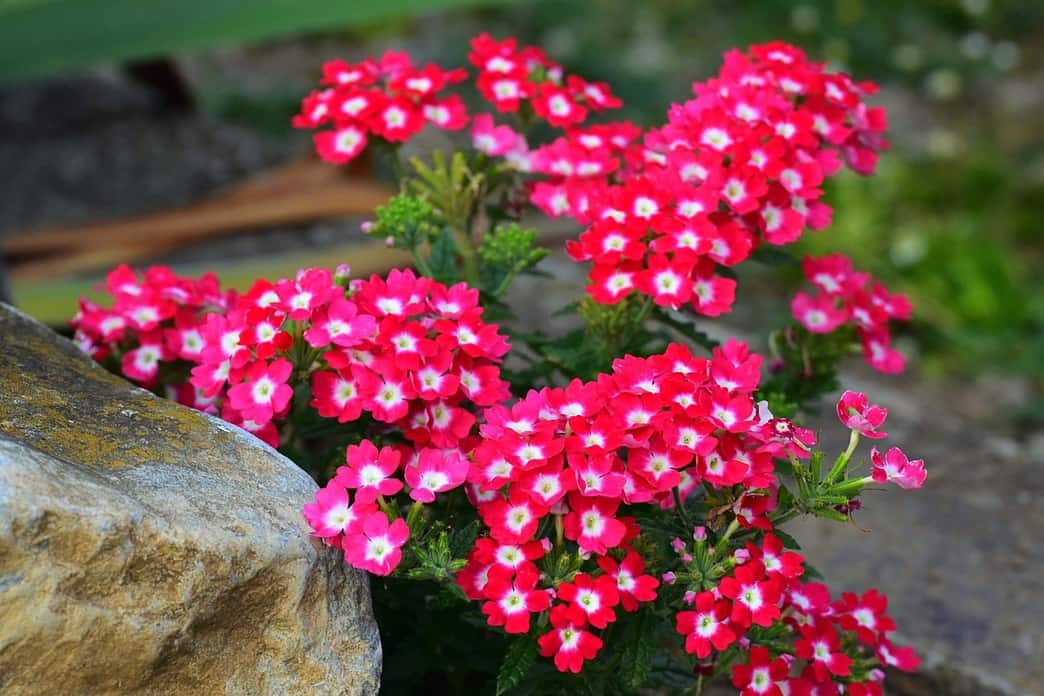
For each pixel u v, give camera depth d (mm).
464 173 657
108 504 521
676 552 572
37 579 512
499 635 602
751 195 610
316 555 544
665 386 562
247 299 595
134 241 956
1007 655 718
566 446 553
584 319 630
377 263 826
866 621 609
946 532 796
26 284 853
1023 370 1162
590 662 577
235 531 534
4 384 566
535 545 553
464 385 582
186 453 556
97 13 774
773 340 673
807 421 918
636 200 609
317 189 1007
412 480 555
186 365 637
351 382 578
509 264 638
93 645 518
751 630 580
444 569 549
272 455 566
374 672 549
